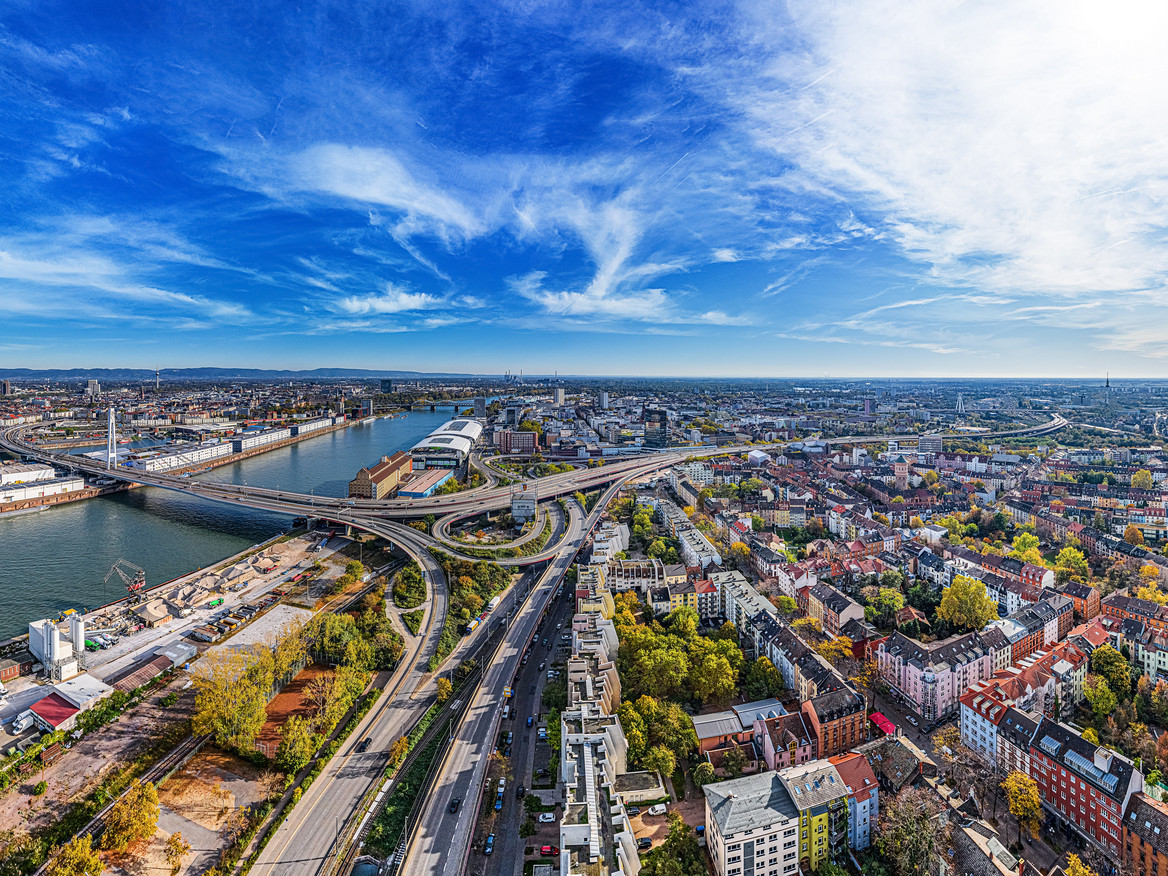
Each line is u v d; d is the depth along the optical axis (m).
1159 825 151.00
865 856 168.12
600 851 149.88
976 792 184.50
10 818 180.25
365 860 167.00
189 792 190.75
